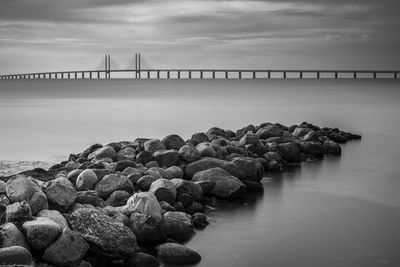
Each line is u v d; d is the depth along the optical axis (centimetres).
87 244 1142
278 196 1877
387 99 8662
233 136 3066
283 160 2564
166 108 6575
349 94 10356
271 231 1459
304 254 1284
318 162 2639
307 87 14800
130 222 1302
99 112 5947
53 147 3397
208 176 1820
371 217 1609
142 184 1584
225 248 1318
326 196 1889
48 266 1086
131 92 11562
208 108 6625
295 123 5088
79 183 1545
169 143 2138
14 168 2475
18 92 11031
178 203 1548
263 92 11381
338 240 1387
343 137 3584
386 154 2956
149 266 1160
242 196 1864
